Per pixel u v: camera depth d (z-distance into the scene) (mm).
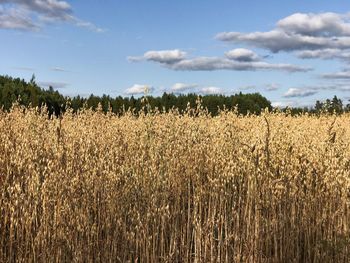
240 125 9211
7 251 5254
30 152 5684
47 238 5168
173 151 6891
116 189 5805
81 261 5281
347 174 6707
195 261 5969
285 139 7422
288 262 6320
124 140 7715
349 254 6215
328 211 6711
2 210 5176
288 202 6578
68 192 5309
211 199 6715
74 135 7145
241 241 6059
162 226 5914
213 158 6898
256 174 6371
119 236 5914
